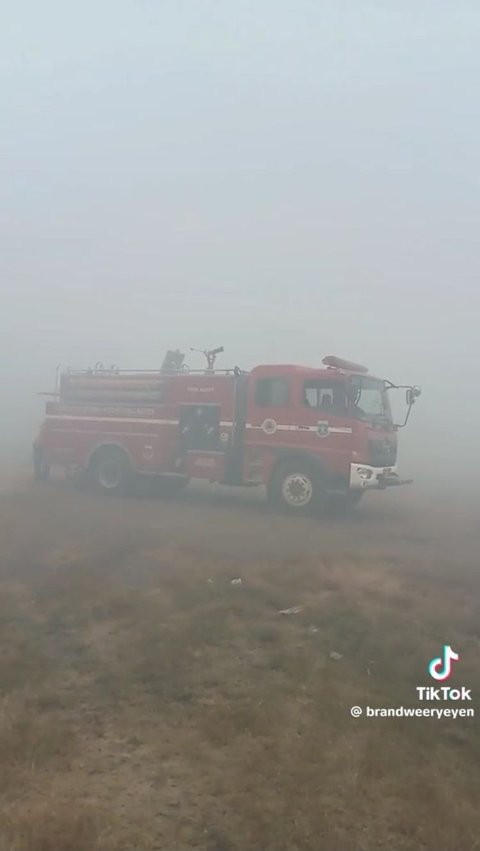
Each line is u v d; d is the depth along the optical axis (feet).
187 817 11.44
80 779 12.51
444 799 12.04
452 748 13.98
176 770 12.86
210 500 50.96
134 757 13.33
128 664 17.60
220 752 13.52
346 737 14.07
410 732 14.33
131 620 20.84
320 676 16.96
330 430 44.39
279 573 26.43
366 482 43.62
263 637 19.62
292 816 11.48
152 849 10.62
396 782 12.58
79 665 17.63
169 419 49.78
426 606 22.79
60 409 54.34
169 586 24.40
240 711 14.93
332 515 44.68
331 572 26.96
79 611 21.63
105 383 52.75
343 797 12.07
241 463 47.29
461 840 10.98
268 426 46.24
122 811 11.53
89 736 14.11
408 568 28.25
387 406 48.24
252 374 47.03
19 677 16.58
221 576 25.85
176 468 49.42
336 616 21.43
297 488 44.98
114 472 51.62
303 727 14.48
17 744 13.38
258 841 10.86
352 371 45.37
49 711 15.14
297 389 45.50
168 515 42.27
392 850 10.75
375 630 20.30
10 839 10.62
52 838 10.66
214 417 48.73
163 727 14.52
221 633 19.79
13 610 21.61
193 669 17.35
